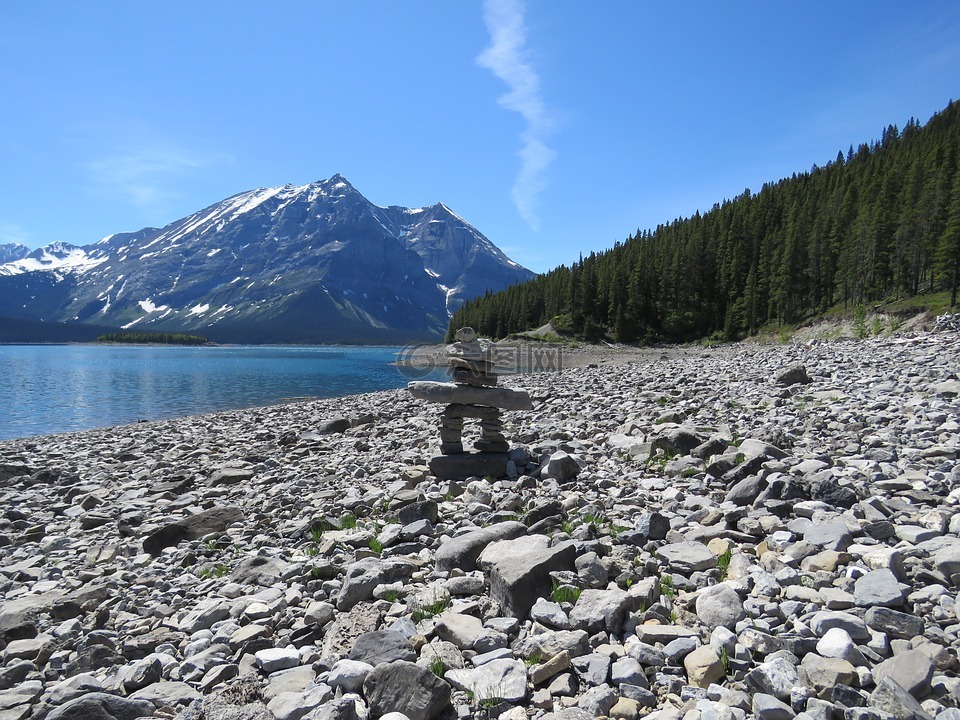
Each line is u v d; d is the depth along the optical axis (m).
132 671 4.75
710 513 7.46
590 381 27.06
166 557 8.23
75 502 12.50
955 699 3.58
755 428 12.33
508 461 11.30
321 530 8.60
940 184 75.38
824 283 94.56
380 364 100.69
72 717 3.79
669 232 151.38
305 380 61.09
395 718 3.72
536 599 5.32
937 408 11.70
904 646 4.11
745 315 101.31
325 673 4.39
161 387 52.66
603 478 9.84
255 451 16.59
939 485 7.46
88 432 24.58
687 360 37.59
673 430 11.20
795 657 4.14
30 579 7.87
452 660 4.46
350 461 13.66
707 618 4.83
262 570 6.99
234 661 4.89
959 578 4.96
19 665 5.09
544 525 7.54
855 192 111.19
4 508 12.11
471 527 7.91
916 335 33.94
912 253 75.62
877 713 3.41
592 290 125.75
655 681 4.12
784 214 123.19
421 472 11.28
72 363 102.81
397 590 5.87
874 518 6.56
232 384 55.72
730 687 3.99
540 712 3.83
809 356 26.53
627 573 5.73
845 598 4.75
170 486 12.84
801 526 6.51
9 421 32.06
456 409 11.57
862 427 11.32
